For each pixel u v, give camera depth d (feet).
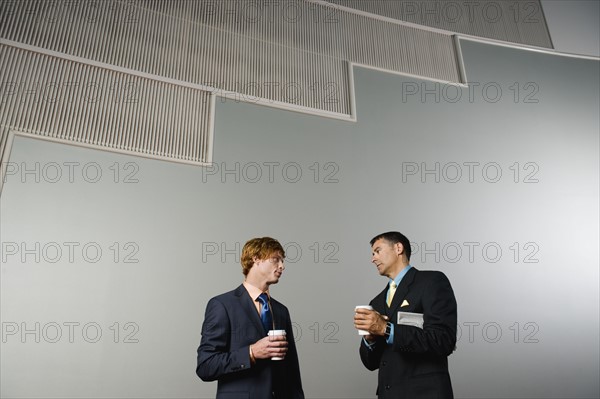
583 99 14.73
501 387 10.70
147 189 9.94
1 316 8.20
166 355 8.91
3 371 7.92
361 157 11.90
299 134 11.64
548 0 16.17
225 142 10.94
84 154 9.80
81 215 9.29
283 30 12.86
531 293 11.82
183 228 9.86
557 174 13.38
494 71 14.37
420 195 11.98
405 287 6.97
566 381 11.17
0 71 9.71
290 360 6.54
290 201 10.85
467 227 12.02
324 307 10.17
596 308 12.12
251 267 6.68
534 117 13.98
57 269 8.80
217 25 12.21
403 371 6.41
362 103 12.64
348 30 13.58
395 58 13.69
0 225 8.70
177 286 9.41
